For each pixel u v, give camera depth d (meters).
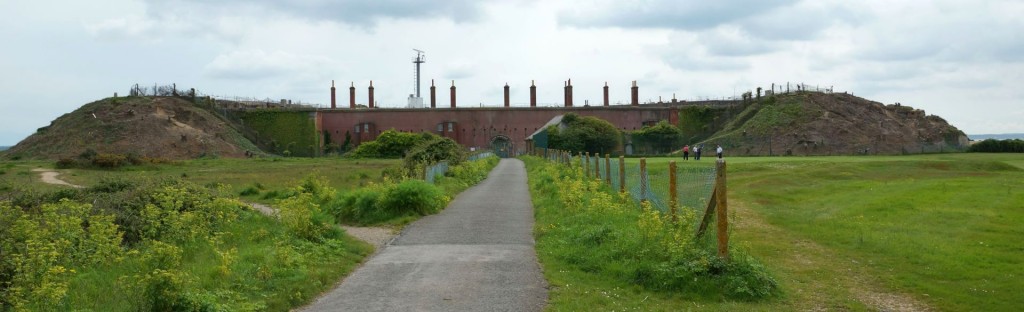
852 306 8.91
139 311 7.71
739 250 10.39
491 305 8.65
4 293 8.30
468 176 31.02
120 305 8.10
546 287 9.63
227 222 14.48
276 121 95.62
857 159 45.44
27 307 7.90
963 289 9.74
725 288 9.26
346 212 17.39
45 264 8.66
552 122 81.25
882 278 10.57
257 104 103.56
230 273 9.49
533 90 100.19
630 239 11.34
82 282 9.24
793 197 23.31
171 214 13.16
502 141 94.50
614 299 8.97
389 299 8.96
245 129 94.12
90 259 10.29
